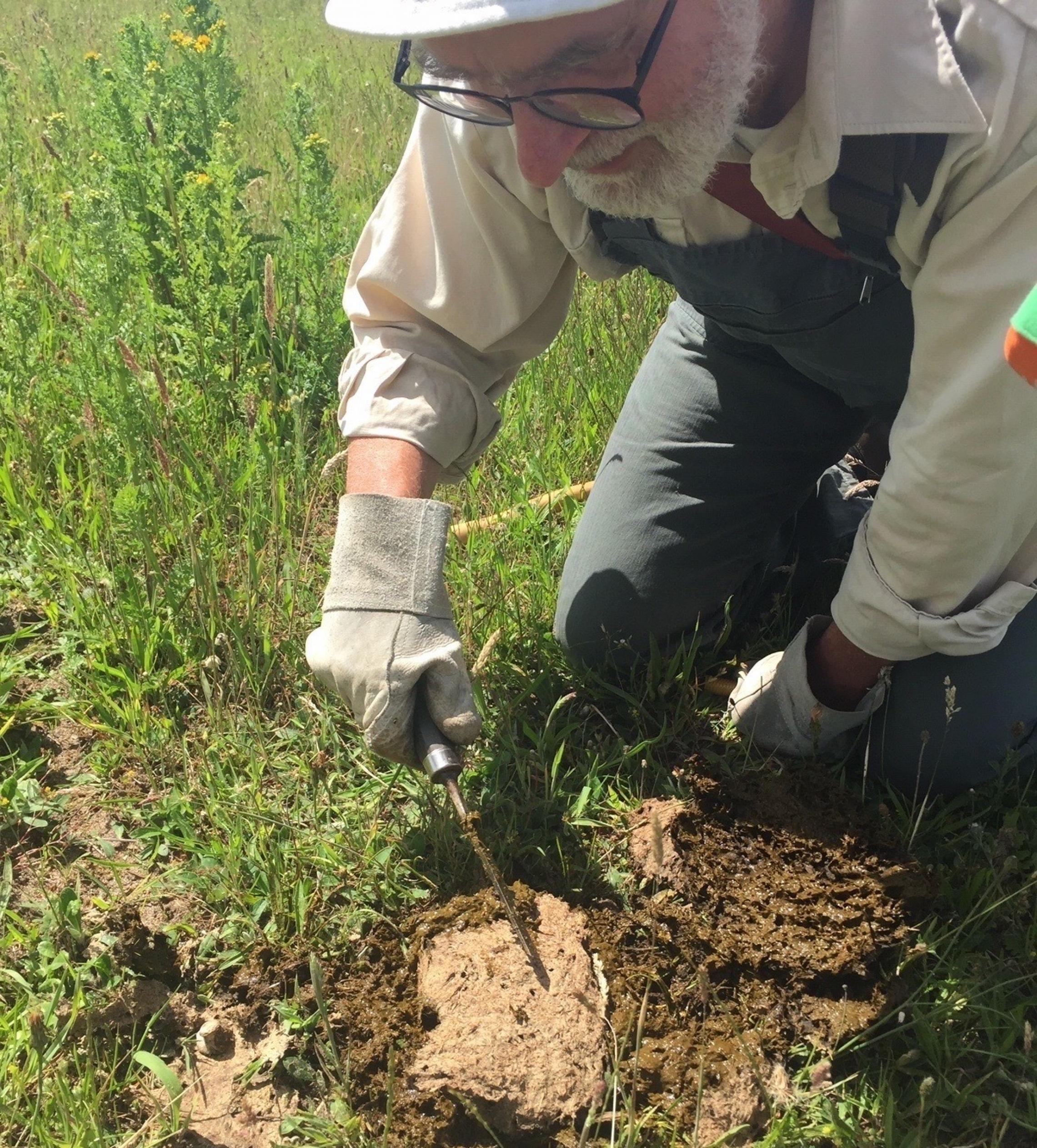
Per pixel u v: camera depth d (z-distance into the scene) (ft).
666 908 6.10
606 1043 5.54
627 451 7.94
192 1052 5.75
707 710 7.54
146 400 8.73
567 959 5.76
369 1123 5.31
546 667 7.73
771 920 6.01
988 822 6.84
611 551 7.66
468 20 4.17
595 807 6.84
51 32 25.00
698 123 4.76
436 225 6.39
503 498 9.20
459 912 5.99
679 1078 5.41
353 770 7.08
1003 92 4.48
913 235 5.05
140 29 13.15
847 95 4.64
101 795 6.99
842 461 9.52
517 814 6.72
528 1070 5.30
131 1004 5.82
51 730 7.40
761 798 6.58
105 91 11.48
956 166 4.69
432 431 6.54
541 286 6.66
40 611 8.24
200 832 6.74
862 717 6.79
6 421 9.68
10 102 18.30
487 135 5.91
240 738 7.11
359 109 19.83
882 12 4.54
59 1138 5.26
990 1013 5.78
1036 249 4.71
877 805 6.70
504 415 10.16
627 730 7.45
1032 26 4.41
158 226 10.91
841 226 5.16
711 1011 5.74
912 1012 5.80
